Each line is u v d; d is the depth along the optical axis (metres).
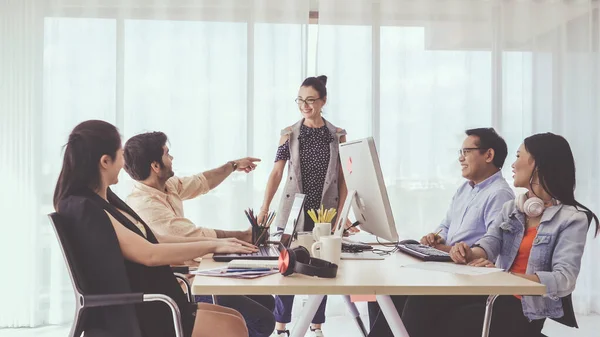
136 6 4.15
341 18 4.29
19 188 4.05
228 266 1.92
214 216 4.23
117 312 1.78
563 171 2.16
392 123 4.34
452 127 4.38
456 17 4.38
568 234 2.09
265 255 2.16
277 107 4.25
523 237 2.27
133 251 1.85
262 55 4.23
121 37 4.15
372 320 2.80
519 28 4.43
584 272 4.45
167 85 4.18
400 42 4.33
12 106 4.04
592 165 4.49
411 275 1.82
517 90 4.43
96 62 4.13
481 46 4.39
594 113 4.50
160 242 2.35
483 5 4.39
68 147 1.87
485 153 2.59
